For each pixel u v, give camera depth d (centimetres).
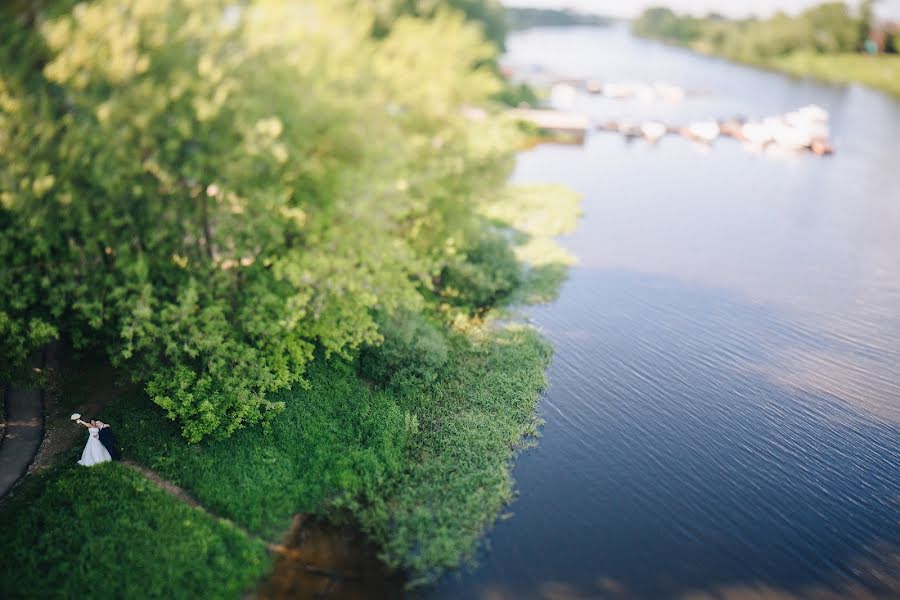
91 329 1920
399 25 2733
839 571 1730
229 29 1675
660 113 7900
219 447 1877
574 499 1914
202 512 1678
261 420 1995
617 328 2898
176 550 1564
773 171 5575
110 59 1535
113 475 1722
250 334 2006
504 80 7769
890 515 1914
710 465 2067
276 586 1578
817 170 5641
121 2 1580
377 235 2053
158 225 1709
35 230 1625
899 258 3822
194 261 1825
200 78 1628
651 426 2239
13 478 1716
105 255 1766
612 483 1980
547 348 2666
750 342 2827
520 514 1850
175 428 1906
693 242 3947
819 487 2002
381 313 2414
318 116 1889
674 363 2636
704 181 5206
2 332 1662
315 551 1689
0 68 1505
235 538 1639
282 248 1978
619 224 4181
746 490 1977
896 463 2114
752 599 1636
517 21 17525
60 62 1483
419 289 2870
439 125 2659
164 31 1584
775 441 2191
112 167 1559
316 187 1953
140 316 1686
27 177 1539
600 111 7856
